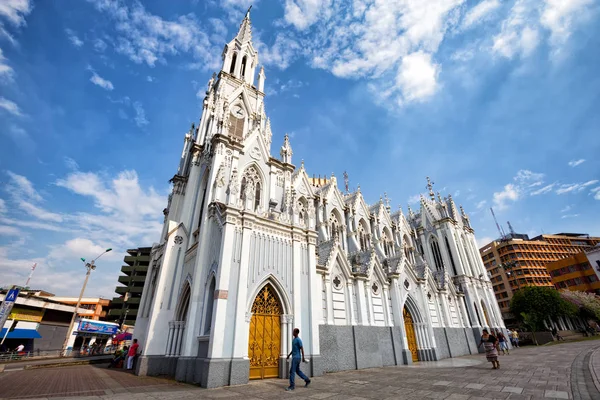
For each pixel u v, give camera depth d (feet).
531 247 422.41
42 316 167.53
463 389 43.96
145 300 102.06
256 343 63.16
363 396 41.73
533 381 47.96
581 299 241.14
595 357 75.00
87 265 155.33
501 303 412.36
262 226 71.51
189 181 99.96
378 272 100.42
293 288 70.69
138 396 43.50
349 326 83.76
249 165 94.53
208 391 48.21
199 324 65.31
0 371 75.00
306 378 50.26
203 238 74.28
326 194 125.70
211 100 121.39
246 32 149.07
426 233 178.60
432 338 105.40
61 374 71.56
